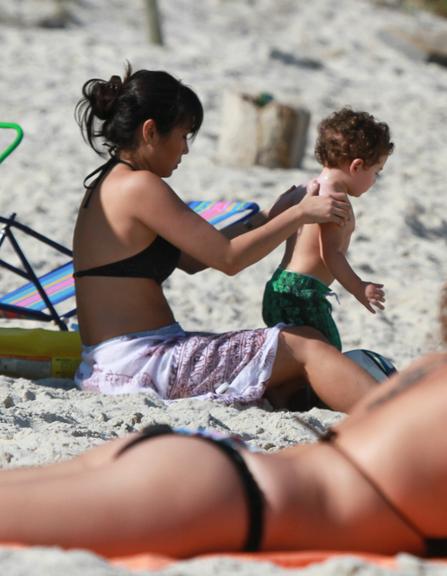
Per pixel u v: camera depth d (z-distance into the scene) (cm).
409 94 3731
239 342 1209
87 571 622
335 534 686
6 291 1781
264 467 690
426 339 1672
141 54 3600
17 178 2338
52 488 683
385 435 697
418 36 4325
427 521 688
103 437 1043
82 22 4038
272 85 3494
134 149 1202
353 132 1245
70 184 2338
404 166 2745
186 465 683
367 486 690
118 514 673
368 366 1231
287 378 1213
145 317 1211
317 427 1128
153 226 1176
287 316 1253
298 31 4450
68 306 1747
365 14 4897
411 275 2006
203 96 3181
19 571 622
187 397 1205
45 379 1303
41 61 3362
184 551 676
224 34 4231
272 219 1206
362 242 2152
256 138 2622
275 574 631
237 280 1903
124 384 1203
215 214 1371
